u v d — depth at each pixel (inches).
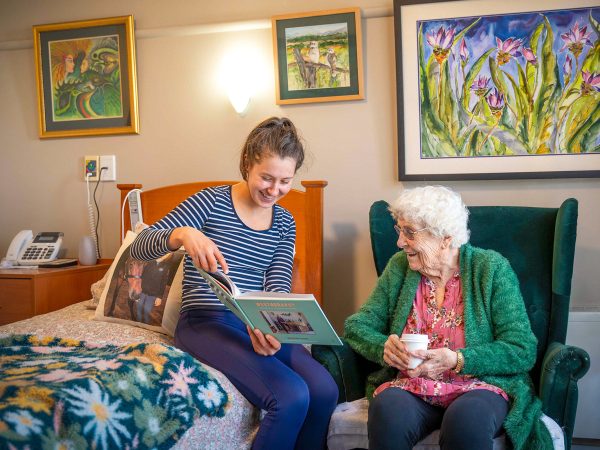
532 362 82.0
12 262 135.2
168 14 135.5
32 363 71.7
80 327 98.7
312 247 116.8
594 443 111.2
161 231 80.0
